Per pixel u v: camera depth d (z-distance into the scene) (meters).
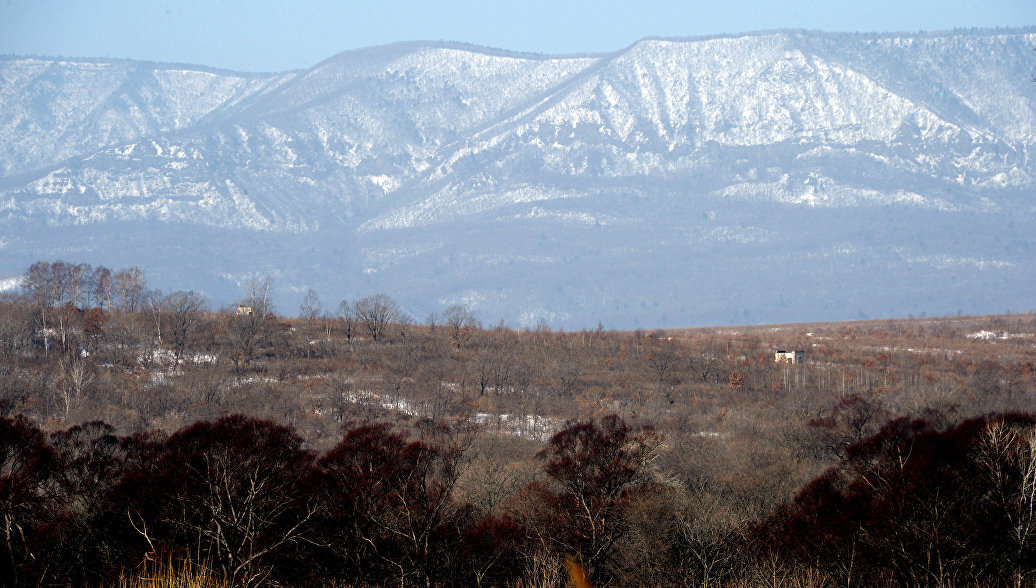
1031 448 130.62
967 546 129.62
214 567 115.62
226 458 139.25
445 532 149.75
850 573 132.75
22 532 121.31
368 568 140.88
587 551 153.12
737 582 139.88
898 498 137.12
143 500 134.50
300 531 136.50
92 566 127.94
